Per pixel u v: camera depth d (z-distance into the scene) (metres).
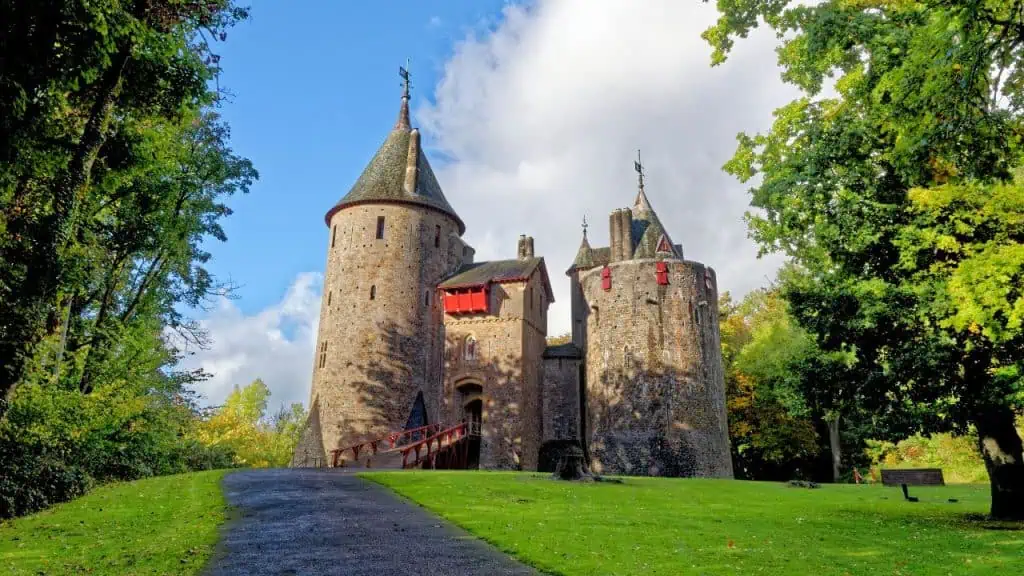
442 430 39.00
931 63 9.86
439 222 44.66
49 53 11.35
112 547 10.45
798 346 37.41
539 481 21.12
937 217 12.87
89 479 18.88
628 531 12.05
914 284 13.23
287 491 17.05
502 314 41.22
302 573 8.50
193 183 26.20
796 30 14.30
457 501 15.66
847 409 16.42
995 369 13.02
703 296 39.72
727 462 37.72
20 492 15.12
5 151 11.48
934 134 10.51
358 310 40.72
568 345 45.62
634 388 37.84
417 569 8.73
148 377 28.08
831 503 18.42
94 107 12.16
